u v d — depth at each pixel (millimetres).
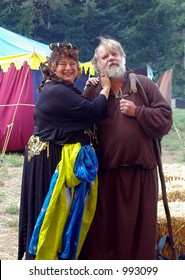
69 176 3475
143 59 32781
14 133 11156
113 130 3625
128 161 3621
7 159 10484
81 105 3479
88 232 3723
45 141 3584
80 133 3584
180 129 16750
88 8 31547
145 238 3658
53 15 32000
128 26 33219
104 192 3682
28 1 30891
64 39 33000
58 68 3561
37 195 3609
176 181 6078
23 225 3750
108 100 3695
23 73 11164
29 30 31406
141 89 3703
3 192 7641
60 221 3498
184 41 34562
